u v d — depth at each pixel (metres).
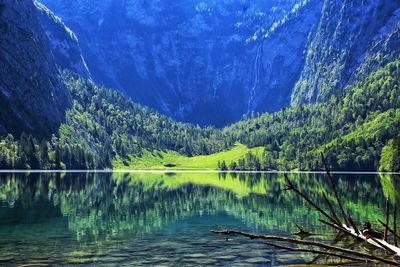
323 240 37.91
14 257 31.75
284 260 30.61
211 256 32.41
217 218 55.12
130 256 32.50
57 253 33.31
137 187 122.62
